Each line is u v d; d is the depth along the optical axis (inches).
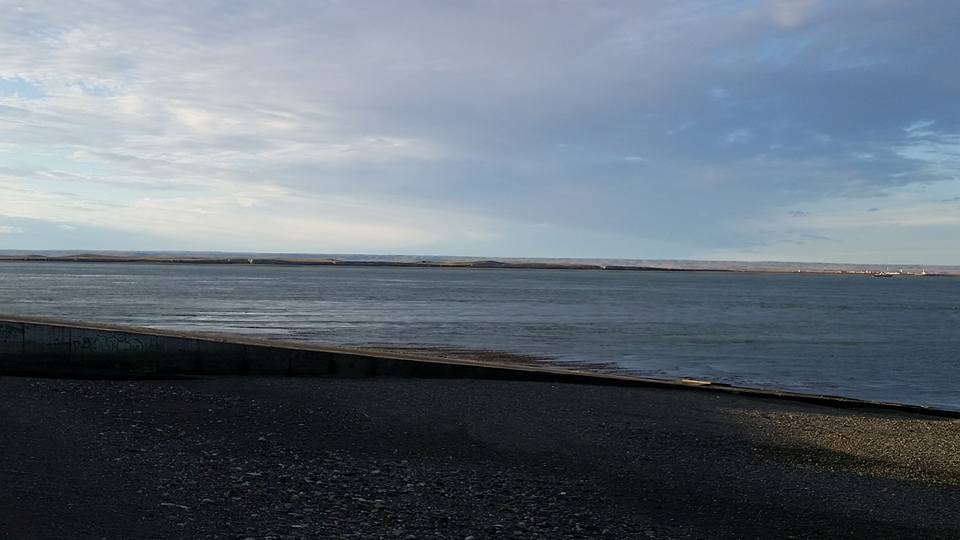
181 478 443.2
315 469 499.8
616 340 1863.9
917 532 452.1
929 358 1633.9
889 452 658.2
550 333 2005.4
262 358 897.5
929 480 574.9
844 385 1242.6
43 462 440.1
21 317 1066.7
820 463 610.2
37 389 697.0
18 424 535.2
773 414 820.6
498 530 404.8
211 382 813.2
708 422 753.6
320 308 2829.7
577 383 948.0
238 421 622.8
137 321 2017.7
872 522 466.3
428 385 869.2
